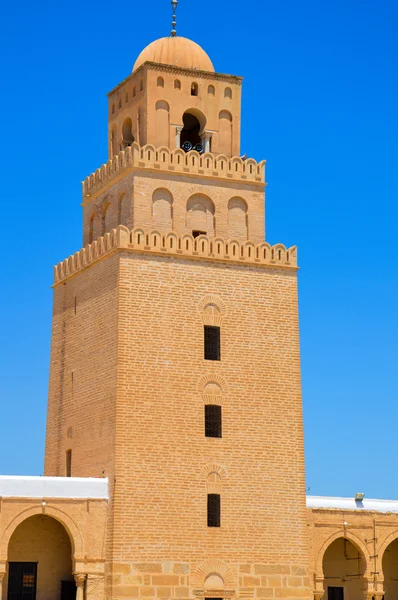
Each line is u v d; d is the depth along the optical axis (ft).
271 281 205.98
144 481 188.03
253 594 191.83
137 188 202.69
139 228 197.36
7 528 181.06
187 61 216.74
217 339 199.52
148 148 204.64
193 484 191.31
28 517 186.29
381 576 208.64
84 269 208.64
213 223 207.72
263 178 212.84
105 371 195.42
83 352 204.74
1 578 179.63
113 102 222.28
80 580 182.80
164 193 205.16
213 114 214.90
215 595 188.75
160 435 191.01
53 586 194.90
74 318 210.38
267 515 195.83
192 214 206.69
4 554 180.45
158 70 210.79
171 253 198.49
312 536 203.92
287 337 204.85
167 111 210.59
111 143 221.46
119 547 183.62
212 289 200.75
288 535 196.75
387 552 227.40
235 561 191.42
